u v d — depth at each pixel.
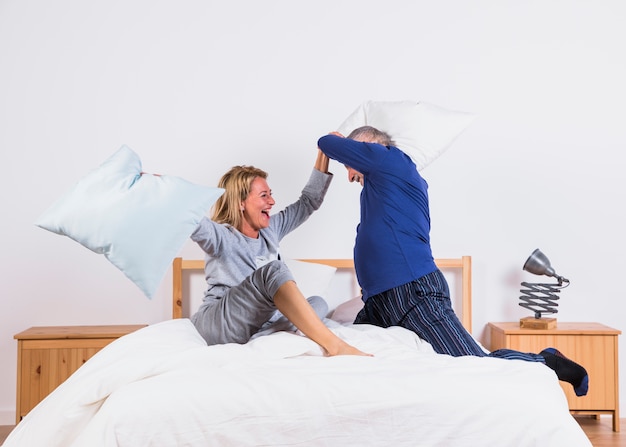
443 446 1.73
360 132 2.73
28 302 3.45
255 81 3.54
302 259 3.53
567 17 3.57
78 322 3.47
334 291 3.52
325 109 3.55
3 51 3.44
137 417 1.69
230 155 3.53
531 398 1.75
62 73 3.47
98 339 3.19
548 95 3.57
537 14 3.57
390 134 2.83
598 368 3.27
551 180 3.57
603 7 3.58
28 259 3.45
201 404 1.72
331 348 2.09
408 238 2.49
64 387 1.91
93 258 3.48
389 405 1.74
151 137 3.51
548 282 3.58
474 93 3.56
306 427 1.72
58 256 3.46
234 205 2.70
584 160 3.58
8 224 3.44
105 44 3.49
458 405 1.74
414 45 3.56
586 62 3.57
